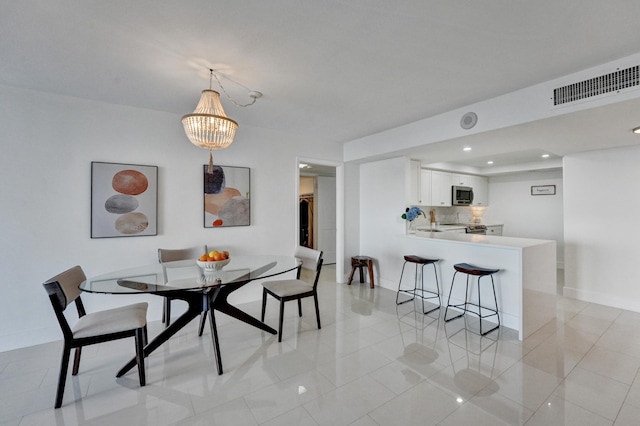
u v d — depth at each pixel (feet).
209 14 5.36
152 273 8.30
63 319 6.08
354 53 6.73
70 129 9.19
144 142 10.37
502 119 9.07
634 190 11.58
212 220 11.70
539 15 5.37
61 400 5.99
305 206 23.15
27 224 8.63
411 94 9.06
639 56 6.63
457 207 23.02
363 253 16.42
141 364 6.68
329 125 12.42
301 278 17.26
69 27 5.70
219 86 8.49
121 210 9.92
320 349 8.42
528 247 9.43
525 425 5.47
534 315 9.62
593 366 7.45
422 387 6.64
